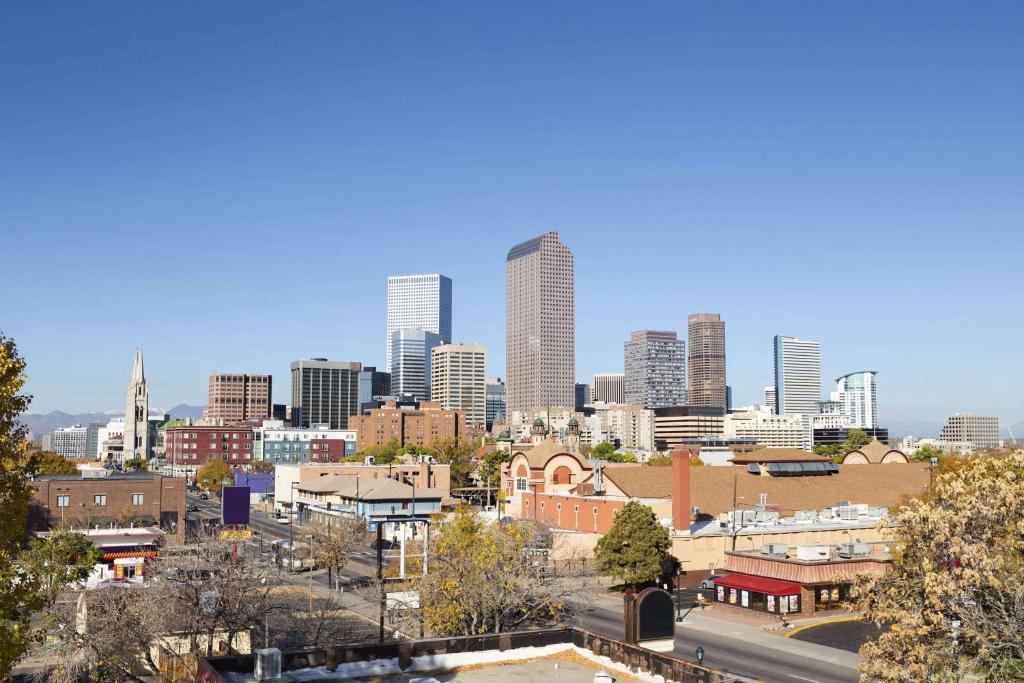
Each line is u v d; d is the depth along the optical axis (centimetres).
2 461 3061
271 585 5616
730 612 8131
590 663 3036
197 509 18488
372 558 11106
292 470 16550
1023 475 3950
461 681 2814
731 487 11788
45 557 6334
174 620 5009
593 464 11619
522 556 6022
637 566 8775
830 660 6166
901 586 3850
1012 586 3434
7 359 3069
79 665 4822
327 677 2806
